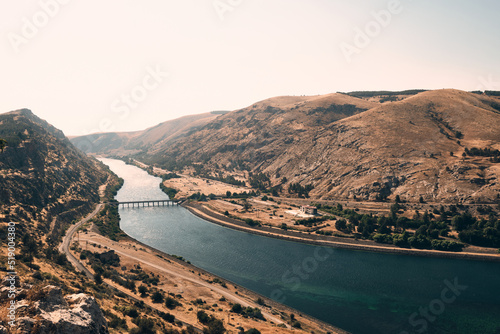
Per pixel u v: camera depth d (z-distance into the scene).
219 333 83.00
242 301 114.88
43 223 162.88
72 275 103.75
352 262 158.50
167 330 77.75
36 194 187.25
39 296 40.06
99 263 131.25
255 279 139.12
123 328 68.94
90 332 40.12
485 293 125.50
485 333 99.38
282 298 121.50
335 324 104.25
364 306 115.56
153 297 104.50
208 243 187.88
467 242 173.00
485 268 150.88
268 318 102.94
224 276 141.88
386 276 141.12
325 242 184.88
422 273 144.75
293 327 97.75
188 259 162.00
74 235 171.38
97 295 87.50
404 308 114.38
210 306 107.50
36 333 35.22
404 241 176.25
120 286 112.12
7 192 163.50
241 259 162.12
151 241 190.12
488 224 180.50
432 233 177.62
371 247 175.62
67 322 38.56
